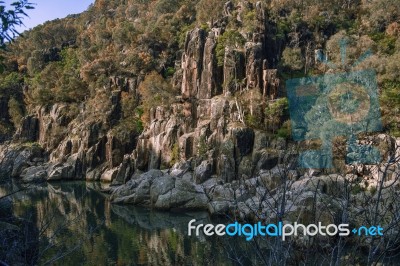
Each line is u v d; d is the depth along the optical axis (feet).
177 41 328.29
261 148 184.34
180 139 218.18
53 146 294.46
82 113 296.10
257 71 229.66
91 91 312.09
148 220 130.41
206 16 311.27
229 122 203.00
